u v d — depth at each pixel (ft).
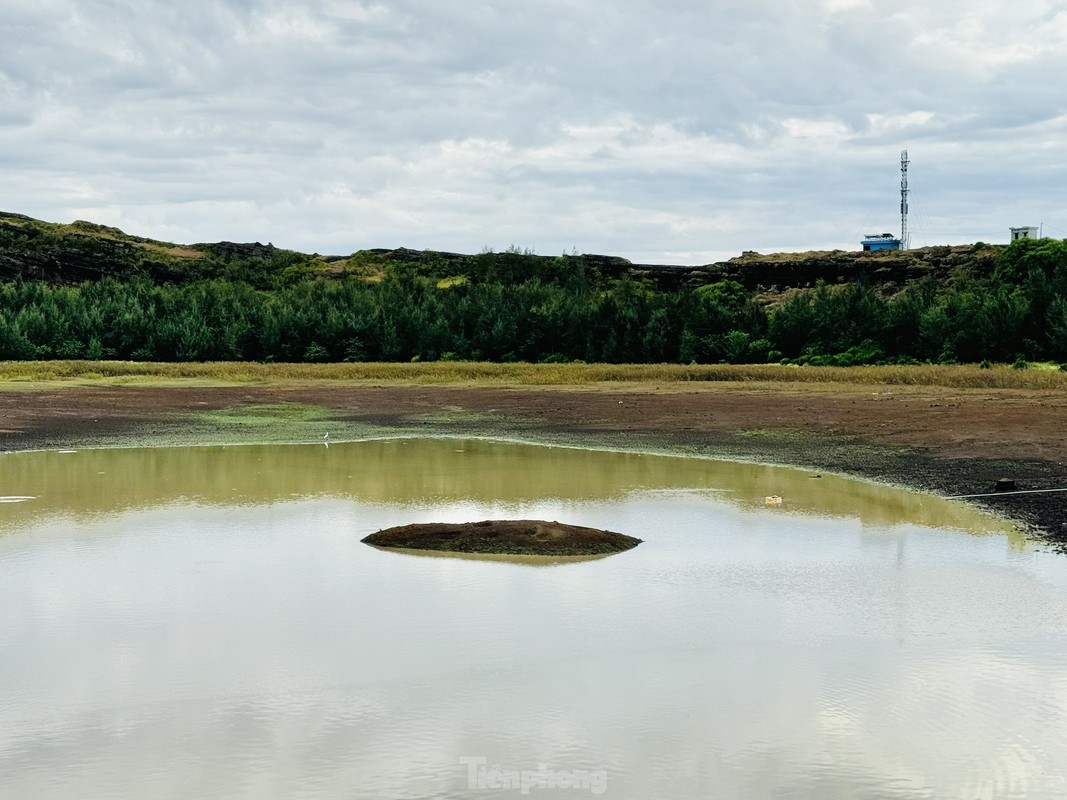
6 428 91.61
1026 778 20.27
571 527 42.55
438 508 50.60
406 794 19.60
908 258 415.03
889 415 99.55
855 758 21.16
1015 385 137.08
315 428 95.09
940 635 29.60
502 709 23.86
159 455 73.92
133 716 23.50
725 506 51.42
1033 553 40.24
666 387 147.02
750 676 26.05
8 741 22.16
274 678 25.91
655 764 20.88
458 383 164.25
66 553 39.99
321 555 39.75
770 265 432.66
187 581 35.68
